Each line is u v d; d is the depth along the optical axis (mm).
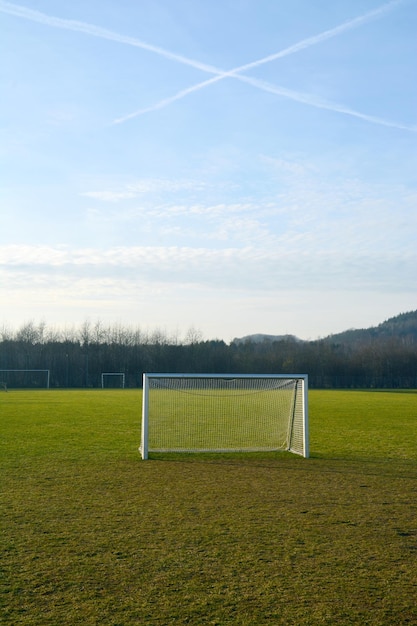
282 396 26766
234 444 22141
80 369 98750
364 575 7754
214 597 6996
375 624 6309
